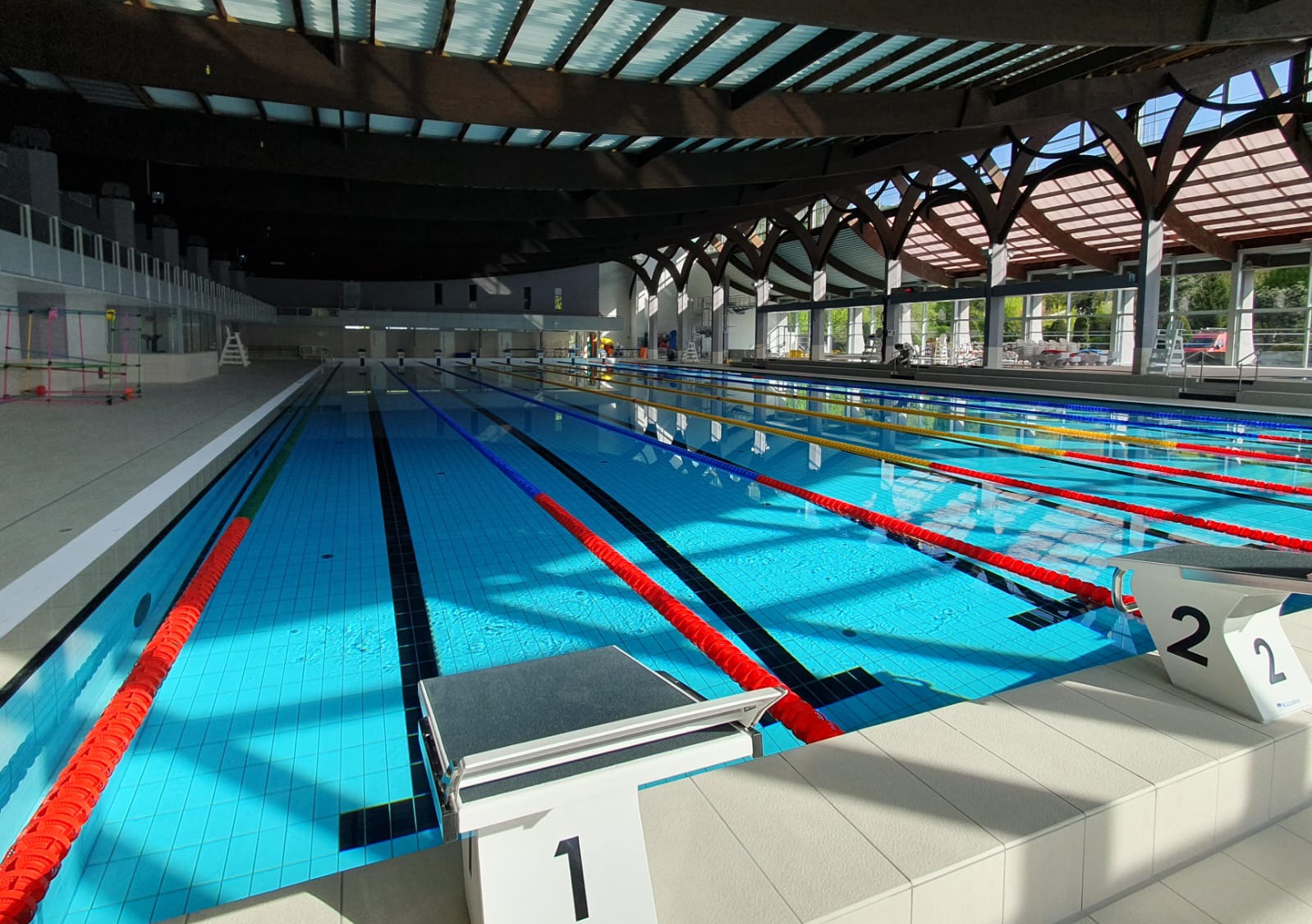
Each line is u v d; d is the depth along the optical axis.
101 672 2.24
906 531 3.62
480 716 0.80
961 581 2.93
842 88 7.94
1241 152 10.91
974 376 12.67
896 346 14.95
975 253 17.34
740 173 10.41
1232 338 13.70
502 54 6.41
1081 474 5.02
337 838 1.47
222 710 1.96
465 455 5.84
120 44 5.40
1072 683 1.54
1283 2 5.59
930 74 7.76
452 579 3.00
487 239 14.33
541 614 2.63
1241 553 1.52
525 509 4.14
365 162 8.78
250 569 3.09
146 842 1.45
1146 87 9.16
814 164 10.62
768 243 18.94
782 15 4.88
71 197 8.77
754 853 1.03
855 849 1.03
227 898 1.31
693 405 9.98
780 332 28.69
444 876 0.99
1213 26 5.60
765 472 5.18
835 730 1.72
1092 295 17.14
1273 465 5.33
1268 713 1.37
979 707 1.44
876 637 2.43
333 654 2.30
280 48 5.86
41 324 8.35
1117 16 5.49
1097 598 2.73
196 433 5.45
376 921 0.91
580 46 6.29
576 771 0.71
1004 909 1.06
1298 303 12.83
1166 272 15.28
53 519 3.01
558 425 7.80
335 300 24.27
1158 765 1.23
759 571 3.06
